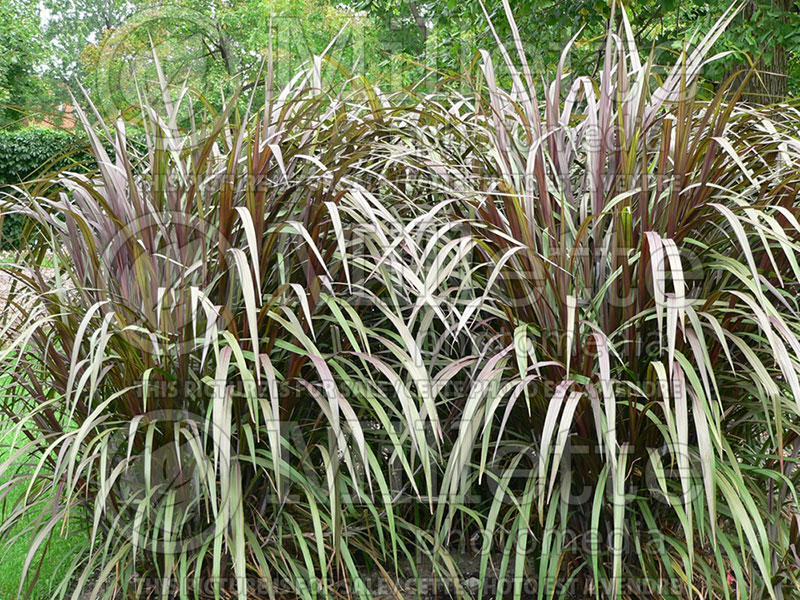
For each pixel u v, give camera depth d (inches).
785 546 68.0
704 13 240.8
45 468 79.1
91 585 82.7
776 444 76.7
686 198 70.7
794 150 80.5
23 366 77.7
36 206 74.8
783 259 75.4
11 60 860.6
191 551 73.3
